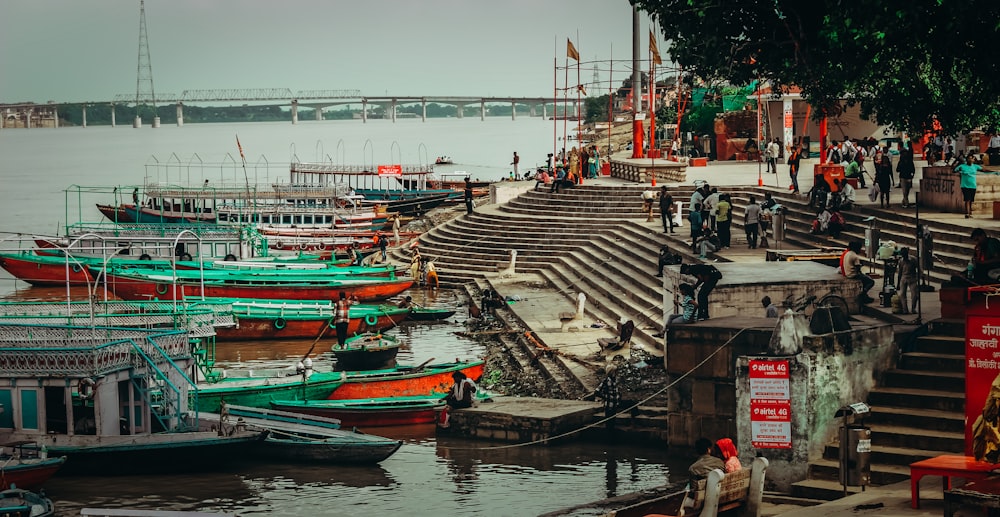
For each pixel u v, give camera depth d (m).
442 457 29.48
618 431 29.95
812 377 21.70
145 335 30.16
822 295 29.00
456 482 27.28
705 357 26.48
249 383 34.03
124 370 29.17
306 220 74.81
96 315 35.38
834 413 22.19
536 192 62.19
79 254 58.44
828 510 17.75
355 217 75.50
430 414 33.03
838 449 21.73
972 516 16.62
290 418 31.83
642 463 27.97
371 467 28.98
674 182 59.53
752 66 25.33
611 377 30.17
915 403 22.48
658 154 70.25
